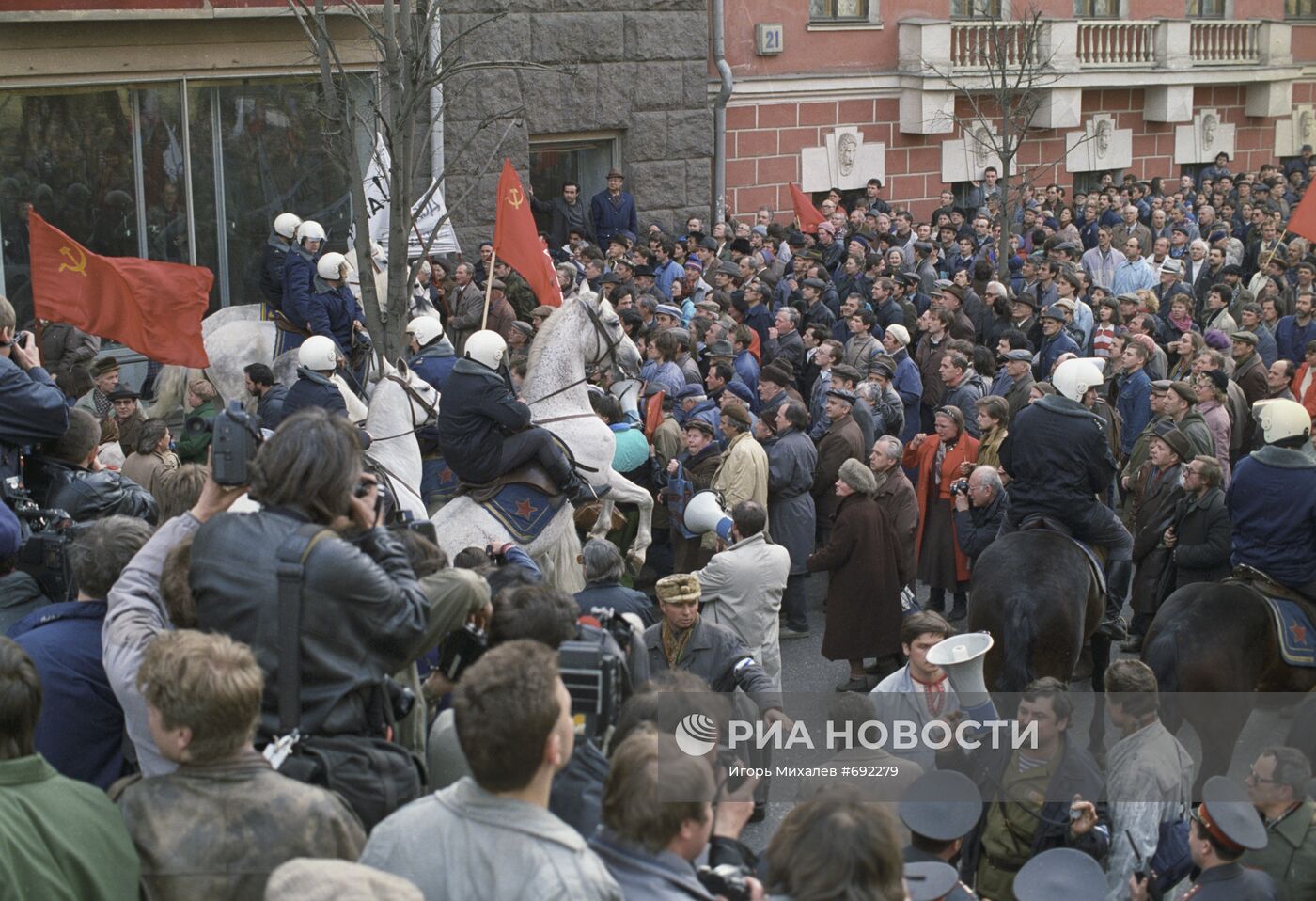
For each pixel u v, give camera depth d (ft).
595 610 18.22
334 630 14.30
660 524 42.39
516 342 48.73
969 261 72.90
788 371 44.62
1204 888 18.25
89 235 53.83
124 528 17.42
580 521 35.17
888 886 11.57
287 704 14.25
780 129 82.99
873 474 37.09
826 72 84.17
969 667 22.91
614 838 12.94
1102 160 99.86
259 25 56.08
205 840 13.12
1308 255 71.46
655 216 72.54
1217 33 104.37
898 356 50.78
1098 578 30.22
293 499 14.67
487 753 12.11
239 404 16.06
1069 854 19.13
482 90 64.28
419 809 12.47
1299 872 19.86
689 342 47.62
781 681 36.58
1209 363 45.52
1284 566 29.09
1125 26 98.48
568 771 15.11
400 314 40.32
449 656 17.13
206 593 14.47
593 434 37.63
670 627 25.09
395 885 10.84
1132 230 80.33
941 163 90.38
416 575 17.29
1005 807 21.25
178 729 13.11
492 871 12.01
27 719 13.50
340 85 57.57
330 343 33.37
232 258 57.88
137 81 53.88
